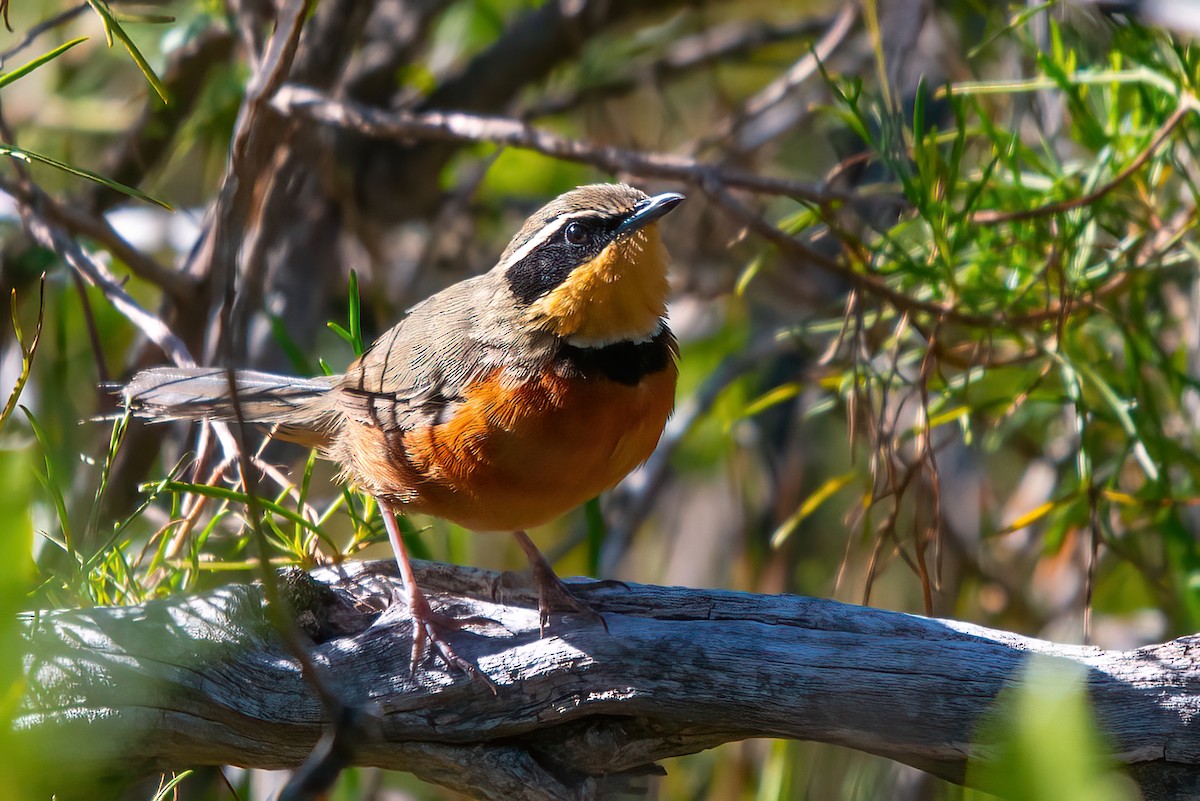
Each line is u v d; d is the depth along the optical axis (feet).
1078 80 34.12
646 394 29.60
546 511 29.96
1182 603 38.04
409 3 48.11
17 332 26.18
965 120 35.27
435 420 29.14
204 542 30.35
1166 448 35.35
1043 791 11.64
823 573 50.98
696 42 53.83
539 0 53.52
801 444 49.19
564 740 25.77
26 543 13.42
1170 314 39.40
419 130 35.78
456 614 26.68
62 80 48.06
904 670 24.64
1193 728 23.16
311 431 33.24
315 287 44.65
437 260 54.65
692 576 54.54
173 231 50.47
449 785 26.27
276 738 25.82
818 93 52.65
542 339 28.94
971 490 46.78
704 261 51.70
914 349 41.01
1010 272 36.55
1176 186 37.73
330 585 27.43
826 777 43.01
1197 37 31.35
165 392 32.27
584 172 55.62
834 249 49.52
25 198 34.86
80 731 24.73
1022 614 45.19
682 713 25.29
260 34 37.11
